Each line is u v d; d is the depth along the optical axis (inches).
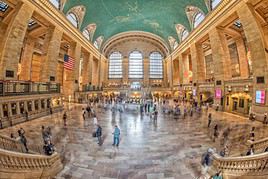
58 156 261.3
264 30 725.9
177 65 1594.5
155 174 244.8
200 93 1015.0
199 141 376.8
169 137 405.7
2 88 466.0
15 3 578.2
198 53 1031.6
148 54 1846.7
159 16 1248.8
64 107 876.0
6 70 528.7
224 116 649.0
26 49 910.4
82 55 1304.1
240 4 613.0
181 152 319.3
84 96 1149.7
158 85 1788.9
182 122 563.2
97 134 362.9
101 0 1010.7
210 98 957.2
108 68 1866.4
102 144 357.7
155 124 539.2
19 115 522.6
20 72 896.3
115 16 1253.1
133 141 378.3
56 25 771.4
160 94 1697.8
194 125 518.0
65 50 1318.9
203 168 260.2
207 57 1327.5
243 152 311.0
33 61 1056.8
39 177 208.5
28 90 577.9
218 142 367.9
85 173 244.5
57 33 787.4
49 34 759.1
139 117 664.4
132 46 1839.3
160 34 1595.7
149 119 622.8
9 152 166.7
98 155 304.3
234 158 221.9
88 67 1284.4
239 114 666.8
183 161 284.0
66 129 460.1
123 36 1721.2
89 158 292.0
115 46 1843.0
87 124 522.9
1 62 521.3
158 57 1865.2
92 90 1306.6
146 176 239.3
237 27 866.8
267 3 586.6
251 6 589.3
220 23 746.2
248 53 888.3
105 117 655.8
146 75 1846.7
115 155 305.0
